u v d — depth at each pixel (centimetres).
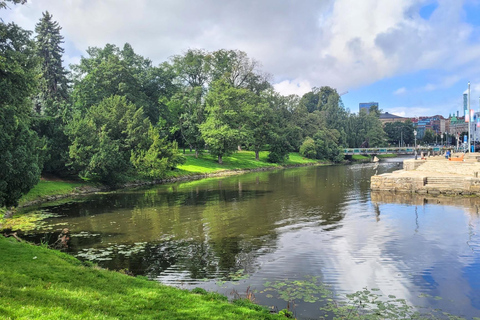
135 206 3092
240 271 1487
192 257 1680
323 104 13925
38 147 3472
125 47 7281
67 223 2428
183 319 834
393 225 2269
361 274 1443
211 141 6975
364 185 4412
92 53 7025
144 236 2069
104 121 4947
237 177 5922
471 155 5225
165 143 5666
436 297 1222
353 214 2631
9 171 2550
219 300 1046
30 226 2344
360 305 1160
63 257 1384
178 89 8156
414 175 3900
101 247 1850
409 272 1461
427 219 2414
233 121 7600
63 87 5634
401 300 1199
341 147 11375
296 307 1141
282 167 8488
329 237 2006
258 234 2091
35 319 716
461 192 3422
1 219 2488
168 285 1266
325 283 1352
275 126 9069
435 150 11250
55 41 5484
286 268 1517
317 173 6462
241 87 9312
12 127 2441
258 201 3272
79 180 4403
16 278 1002
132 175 5103
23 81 2339
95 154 4147
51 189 3697
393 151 11419
